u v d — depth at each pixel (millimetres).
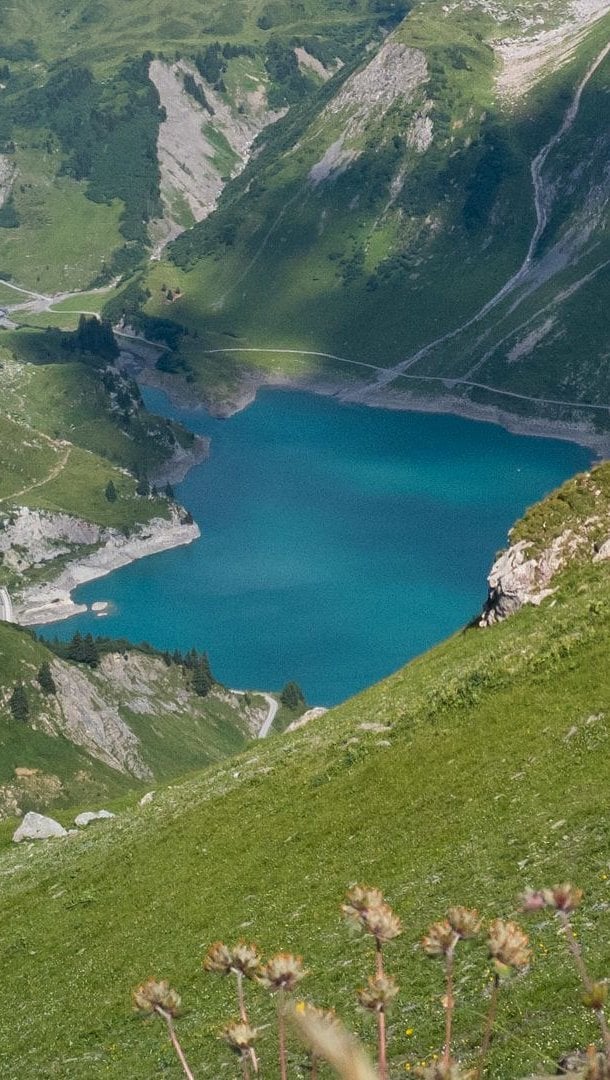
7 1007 50719
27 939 56281
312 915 45688
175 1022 42500
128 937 52250
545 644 59250
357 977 38000
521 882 39000
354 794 54812
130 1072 39562
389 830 50156
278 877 51031
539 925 34219
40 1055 44594
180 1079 36781
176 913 52219
